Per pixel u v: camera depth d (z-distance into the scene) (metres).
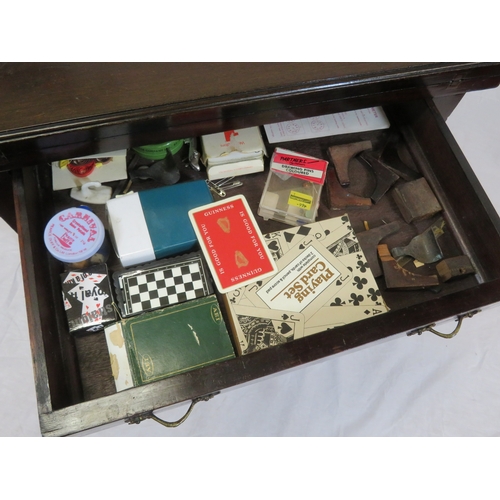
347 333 0.78
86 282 0.93
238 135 1.05
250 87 0.83
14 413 1.17
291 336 0.92
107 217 1.02
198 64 0.82
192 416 1.20
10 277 1.30
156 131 0.84
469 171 0.98
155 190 1.01
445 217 1.06
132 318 0.92
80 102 0.78
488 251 0.97
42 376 0.73
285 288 0.96
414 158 1.13
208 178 1.09
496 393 1.26
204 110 0.82
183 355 0.90
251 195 1.09
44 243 0.92
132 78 0.80
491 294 0.82
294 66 0.85
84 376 0.92
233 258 0.98
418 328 0.83
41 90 0.78
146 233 0.97
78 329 0.90
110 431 1.16
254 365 0.75
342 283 0.97
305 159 1.08
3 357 1.21
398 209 1.10
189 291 0.96
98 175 1.02
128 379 0.89
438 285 1.01
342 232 1.02
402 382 1.25
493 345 1.30
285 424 1.20
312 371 1.25
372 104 0.96
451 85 0.96
